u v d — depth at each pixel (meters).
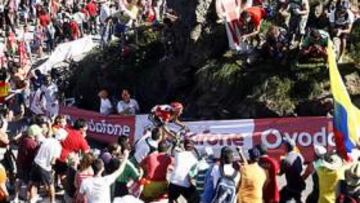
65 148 20.70
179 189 18.39
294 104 24.59
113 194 17.83
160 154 18.75
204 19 27.66
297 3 25.30
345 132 19.03
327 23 26.14
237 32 26.48
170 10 30.30
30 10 45.25
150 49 30.31
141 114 26.91
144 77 29.47
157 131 19.77
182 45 28.34
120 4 31.25
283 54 25.64
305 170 20.03
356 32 26.55
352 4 28.23
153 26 31.11
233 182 17.03
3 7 43.66
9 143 21.50
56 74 32.84
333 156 17.45
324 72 24.73
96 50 33.03
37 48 41.28
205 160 18.61
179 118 25.67
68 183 18.81
